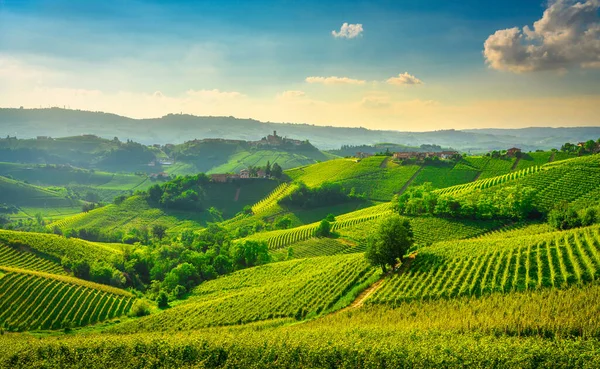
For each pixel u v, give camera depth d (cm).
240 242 12244
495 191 12925
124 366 4712
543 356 3578
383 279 7106
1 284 8062
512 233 9875
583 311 4272
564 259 5997
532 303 4738
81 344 5172
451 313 5053
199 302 8388
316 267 9262
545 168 15000
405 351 3984
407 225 7638
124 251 12094
